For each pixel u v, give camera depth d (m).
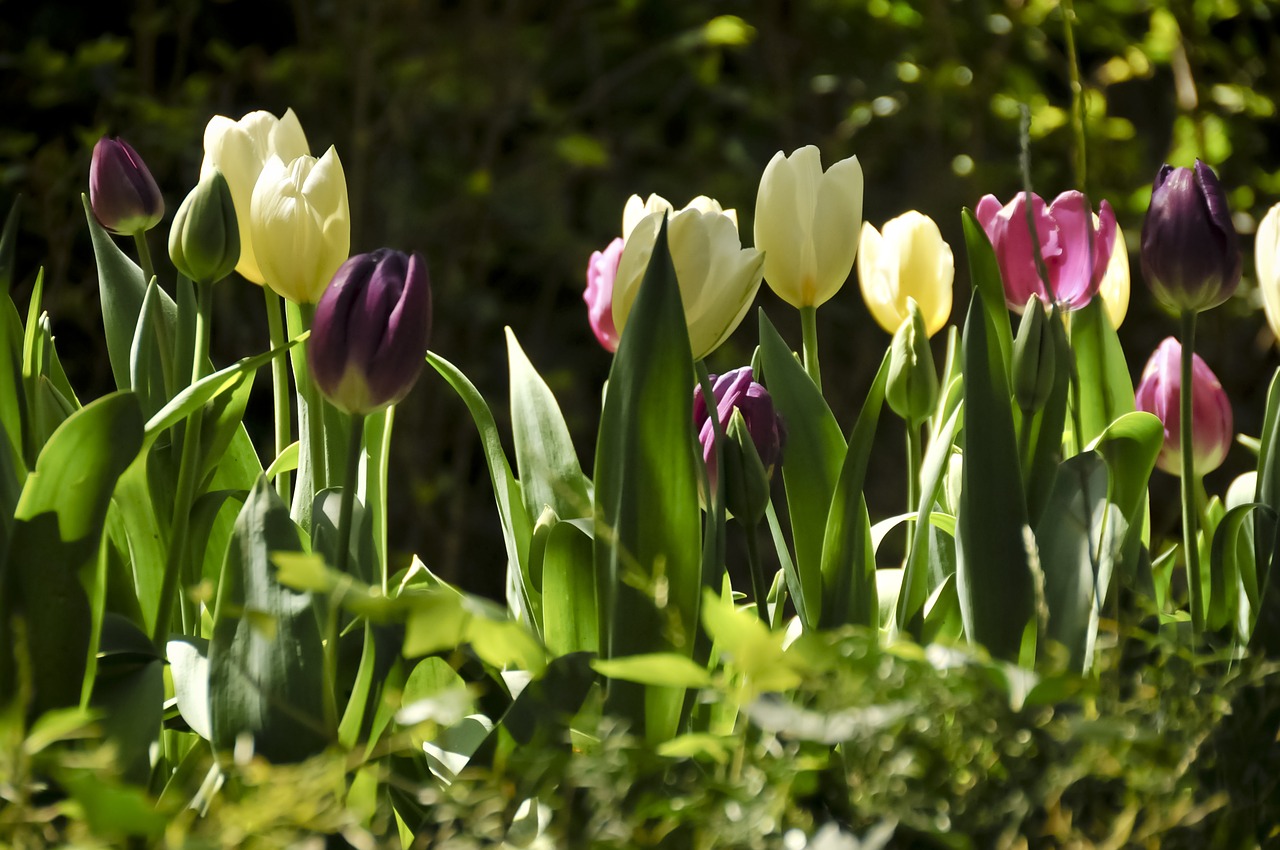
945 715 1.36
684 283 1.44
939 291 1.58
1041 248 1.51
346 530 1.41
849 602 1.48
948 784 1.35
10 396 1.45
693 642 1.40
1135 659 1.45
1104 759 1.35
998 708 1.35
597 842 1.34
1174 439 1.59
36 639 1.37
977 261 1.50
